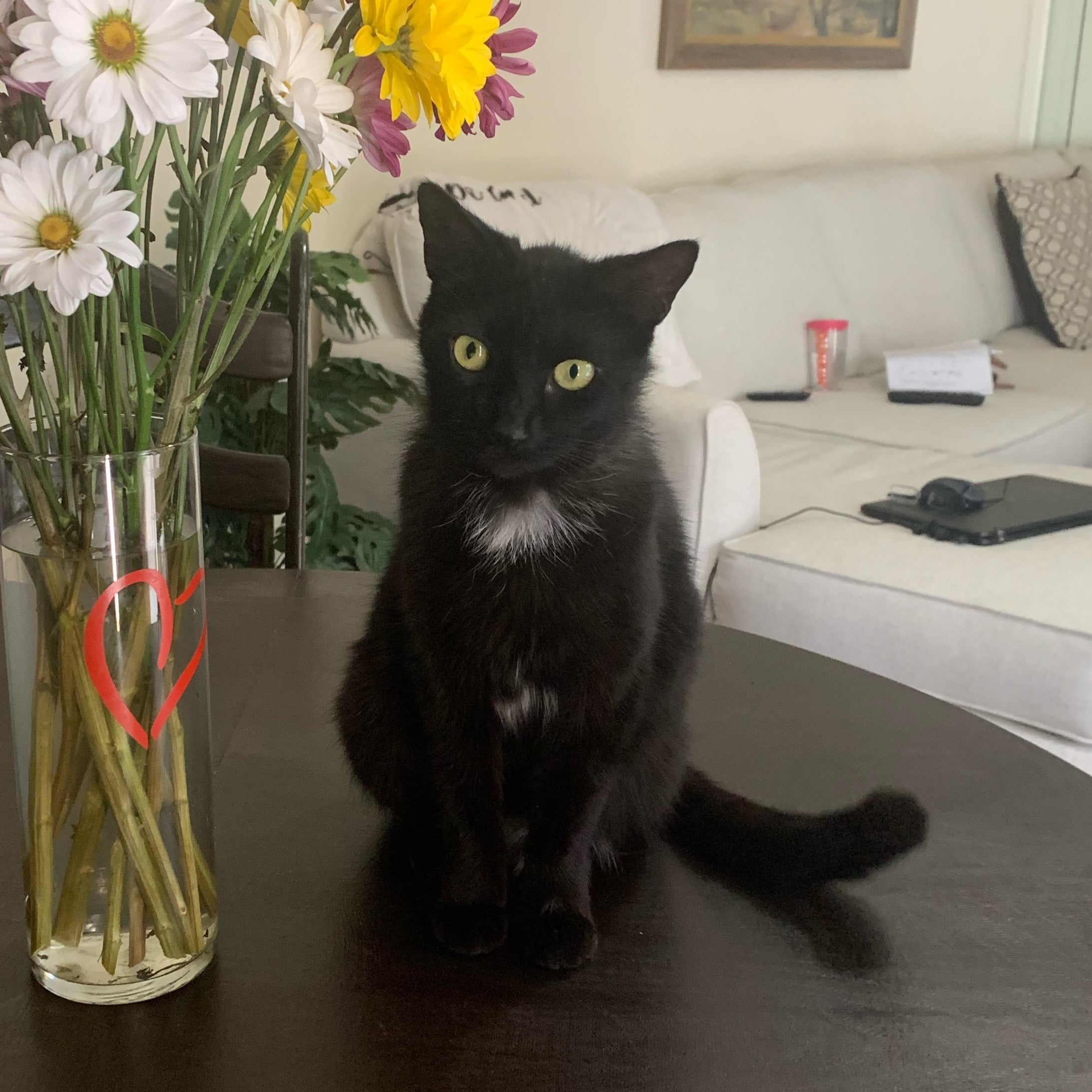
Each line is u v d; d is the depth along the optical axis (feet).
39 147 1.63
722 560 6.38
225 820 2.76
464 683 2.72
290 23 1.67
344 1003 2.17
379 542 6.83
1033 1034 2.12
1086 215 12.14
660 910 2.51
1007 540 6.17
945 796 3.00
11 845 2.58
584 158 9.86
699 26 10.21
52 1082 1.95
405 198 7.96
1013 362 10.98
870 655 5.95
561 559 2.68
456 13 1.73
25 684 1.98
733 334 9.36
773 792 3.02
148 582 1.94
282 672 3.47
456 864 2.56
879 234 10.84
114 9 1.50
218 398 6.55
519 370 2.83
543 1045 2.08
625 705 2.73
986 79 13.89
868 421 8.86
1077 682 5.36
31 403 1.96
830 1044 2.09
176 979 2.16
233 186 1.85
